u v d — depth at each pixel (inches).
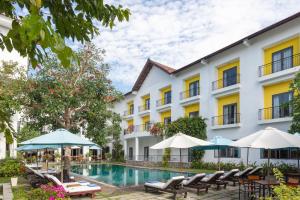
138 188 522.6
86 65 613.9
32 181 487.2
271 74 750.5
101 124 659.4
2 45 85.4
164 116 1254.3
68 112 609.9
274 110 759.7
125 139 1456.7
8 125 98.4
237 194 456.8
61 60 58.5
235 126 845.2
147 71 1354.6
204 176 480.7
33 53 78.6
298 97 484.7
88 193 432.1
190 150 1013.2
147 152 1338.6
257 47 804.0
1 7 81.6
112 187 548.4
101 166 1190.9
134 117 1459.2
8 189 416.2
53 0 97.9
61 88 571.5
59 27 99.6
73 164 1298.0
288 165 668.7
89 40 108.3
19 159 684.7
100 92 628.7
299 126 524.1
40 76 574.6
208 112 970.7
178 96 1129.4
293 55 714.8
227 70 928.3
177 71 1114.7
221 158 884.6
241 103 842.2
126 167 1138.7
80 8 105.1
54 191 287.9
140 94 1422.2
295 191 201.9
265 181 388.8
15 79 560.4
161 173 891.4
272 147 368.8
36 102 587.5
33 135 812.6
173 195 449.7
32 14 54.9
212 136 942.4
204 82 997.8
